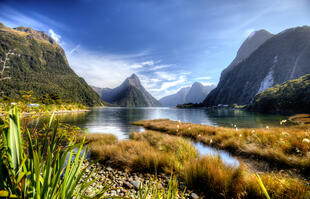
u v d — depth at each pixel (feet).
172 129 44.50
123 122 80.79
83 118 96.12
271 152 16.56
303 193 7.62
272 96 173.17
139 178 12.47
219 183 9.98
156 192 4.48
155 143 26.27
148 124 64.44
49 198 2.92
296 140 18.02
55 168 3.12
